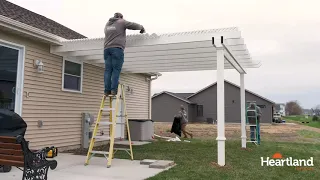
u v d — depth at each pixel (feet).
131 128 38.55
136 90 43.09
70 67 27.86
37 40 23.22
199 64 31.09
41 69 23.48
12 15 23.77
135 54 26.55
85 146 28.91
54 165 14.10
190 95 130.93
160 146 31.48
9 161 12.62
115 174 16.71
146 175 16.49
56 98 25.73
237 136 52.16
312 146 34.42
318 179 16.72
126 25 20.95
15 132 14.16
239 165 20.36
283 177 16.98
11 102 21.22
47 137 24.50
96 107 31.94
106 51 21.07
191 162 21.09
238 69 29.32
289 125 101.76
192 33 20.81
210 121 117.60
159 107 119.96
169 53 25.81
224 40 20.29
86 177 15.87
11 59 21.34
